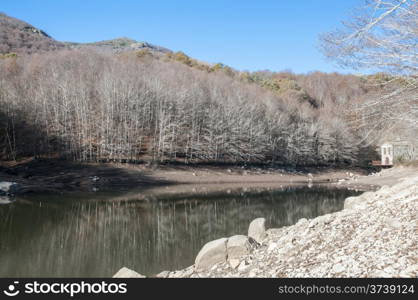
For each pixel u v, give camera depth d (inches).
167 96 2487.7
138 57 4633.4
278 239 393.1
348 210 421.1
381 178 1974.7
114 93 2314.2
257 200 1250.6
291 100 3319.4
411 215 297.3
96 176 1761.8
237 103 2687.0
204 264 373.7
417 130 334.6
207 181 1964.8
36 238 666.2
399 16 271.4
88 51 3976.4
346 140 2396.7
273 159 2647.6
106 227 783.7
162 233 724.7
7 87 2215.8
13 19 7037.4
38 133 1985.7
